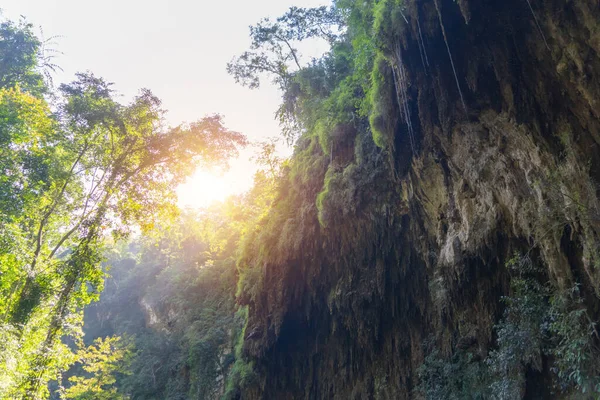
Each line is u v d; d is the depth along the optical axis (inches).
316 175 731.4
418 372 579.8
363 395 675.4
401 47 438.9
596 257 335.0
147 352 1632.6
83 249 589.3
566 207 362.3
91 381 1140.5
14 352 470.3
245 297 855.1
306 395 776.3
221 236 1664.6
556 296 379.9
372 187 623.2
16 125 556.4
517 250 444.8
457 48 418.9
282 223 777.6
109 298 2539.4
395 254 633.6
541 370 397.1
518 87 392.8
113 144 646.5
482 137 439.5
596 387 321.1
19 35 801.6
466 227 482.0
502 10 379.9
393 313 639.8
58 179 600.4
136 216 657.6
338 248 685.3
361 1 526.0
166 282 2018.9
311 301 749.3
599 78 322.7
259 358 813.9
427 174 523.5
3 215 527.8
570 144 358.9
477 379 488.4
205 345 1274.6
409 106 488.4
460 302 535.8
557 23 342.0
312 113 783.7
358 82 612.4
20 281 561.0
